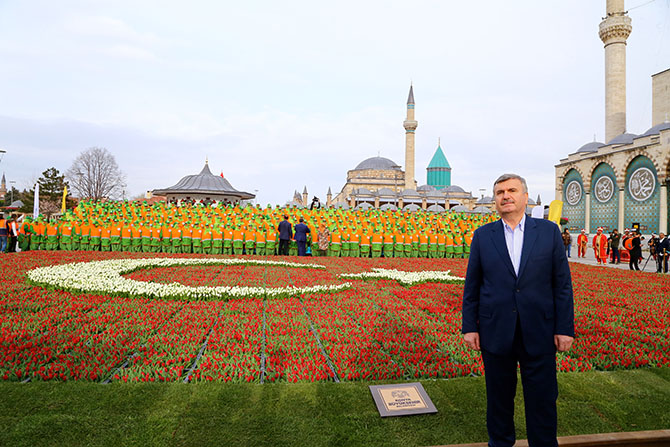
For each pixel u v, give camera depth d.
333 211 25.61
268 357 5.62
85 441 3.58
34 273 11.52
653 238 22.23
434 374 5.16
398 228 22.28
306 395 4.46
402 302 9.44
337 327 7.23
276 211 24.98
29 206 59.81
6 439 3.56
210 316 7.77
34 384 4.53
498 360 3.34
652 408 4.40
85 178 60.75
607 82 46.91
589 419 4.14
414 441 3.71
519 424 4.05
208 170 48.41
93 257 16.78
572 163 46.09
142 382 4.66
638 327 7.71
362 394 4.52
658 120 47.59
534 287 3.27
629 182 39.22
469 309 3.57
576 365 5.56
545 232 3.38
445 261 19.56
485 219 25.48
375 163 103.44
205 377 4.86
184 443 3.60
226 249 20.80
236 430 3.79
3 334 6.27
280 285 11.27
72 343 5.94
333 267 15.95
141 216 23.31
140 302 8.89
